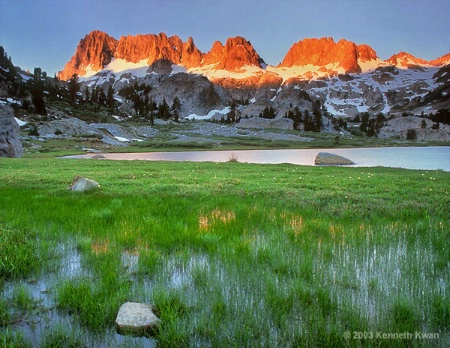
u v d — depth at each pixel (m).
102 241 8.87
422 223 10.48
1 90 192.62
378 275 6.77
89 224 10.25
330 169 34.34
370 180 22.86
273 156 90.50
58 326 5.05
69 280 6.50
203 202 14.71
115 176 25.12
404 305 5.36
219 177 24.92
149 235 9.18
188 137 184.38
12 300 5.89
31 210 12.31
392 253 8.01
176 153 110.25
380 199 15.18
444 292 5.89
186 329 4.95
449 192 16.97
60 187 19.31
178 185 19.91
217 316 5.24
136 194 16.89
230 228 10.03
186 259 7.53
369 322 5.02
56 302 5.84
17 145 61.06
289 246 8.41
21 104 179.12
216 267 7.21
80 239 8.97
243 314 5.34
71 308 5.61
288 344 4.64
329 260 7.60
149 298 5.98
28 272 7.02
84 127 164.00
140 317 5.09
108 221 10.88
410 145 178.38
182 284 6.50
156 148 137.88
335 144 170.00
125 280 6.47
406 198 15.42
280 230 9.89
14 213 11.63
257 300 5.80
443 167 52.09
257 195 16.69
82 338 4.85
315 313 5.28
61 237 9.23
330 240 8.85
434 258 7.61
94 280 6.58
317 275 6.68
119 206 13.16
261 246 8.26
